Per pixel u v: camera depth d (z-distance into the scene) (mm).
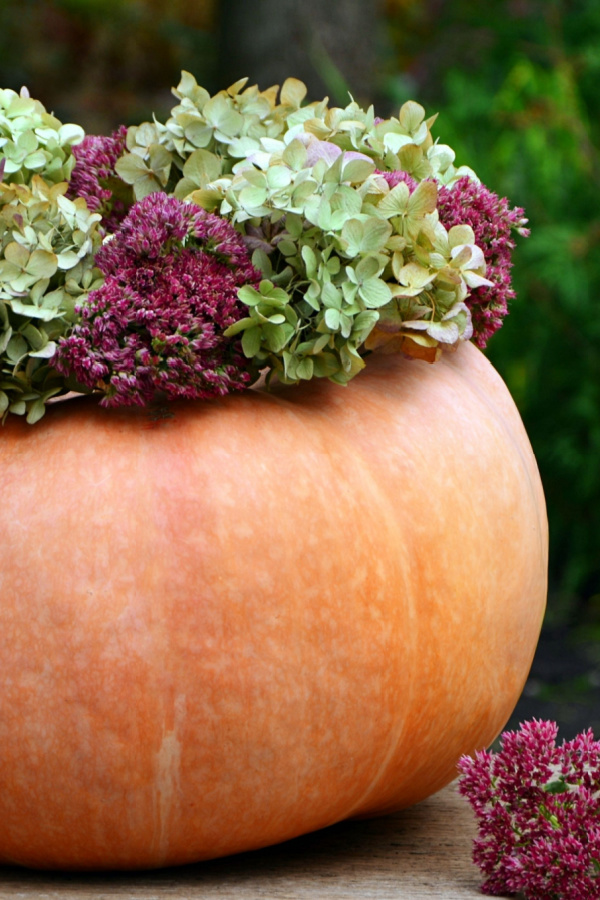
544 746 1265
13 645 1212
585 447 2824
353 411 1286
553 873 1226
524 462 1365
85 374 1209
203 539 1214
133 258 1230
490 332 1359
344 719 1242
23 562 1213
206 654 1212
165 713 1213
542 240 2670
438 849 1336
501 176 2752
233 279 1234
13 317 1221
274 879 1278
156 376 1206
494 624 1306
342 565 1235
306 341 1242
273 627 1219
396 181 1289
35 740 1215
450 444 1303
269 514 1225
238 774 1229
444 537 1277
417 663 1264
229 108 1363
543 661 2611
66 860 1255
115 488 1219
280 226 1261
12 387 1232
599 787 1265
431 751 1299
